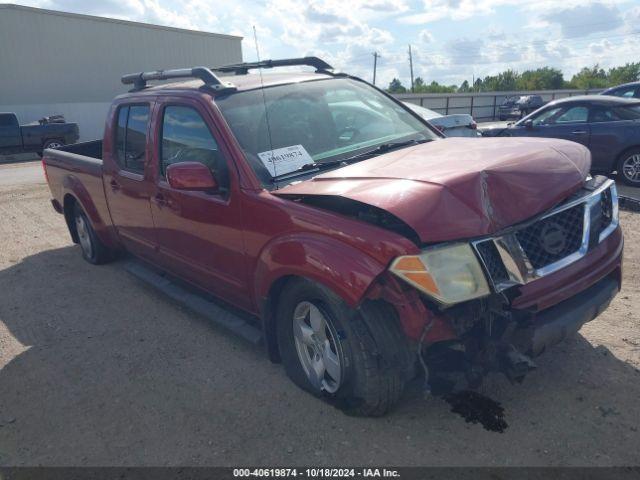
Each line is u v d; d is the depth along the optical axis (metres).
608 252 3.22
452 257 2.63
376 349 2.86
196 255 4.11
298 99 4.10
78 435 3.25
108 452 3.08
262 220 3.33
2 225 8.80
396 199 2.73
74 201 6.37
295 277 3.19
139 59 33.78
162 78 4.60
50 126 21.28
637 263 5.36
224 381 3.70
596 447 2.82
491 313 2.73
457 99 41.34
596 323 4.11
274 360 3.65
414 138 4.21
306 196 3.13
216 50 37.22
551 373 3.49
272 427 3.17
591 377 3.42
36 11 29.97
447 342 2.78
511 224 2.78
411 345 2.80
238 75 4.69
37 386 3.84
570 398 3.23
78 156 6.02
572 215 3.07
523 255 2.78
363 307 2.83
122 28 32.84
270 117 3.86
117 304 5.20
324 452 2.93
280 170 3.54
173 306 5.08
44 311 5.15
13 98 29.86
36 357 4.26
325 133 3.95
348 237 2.83
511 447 2.86
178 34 35.09
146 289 5.55
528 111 38.16
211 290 4.20
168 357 4.10
